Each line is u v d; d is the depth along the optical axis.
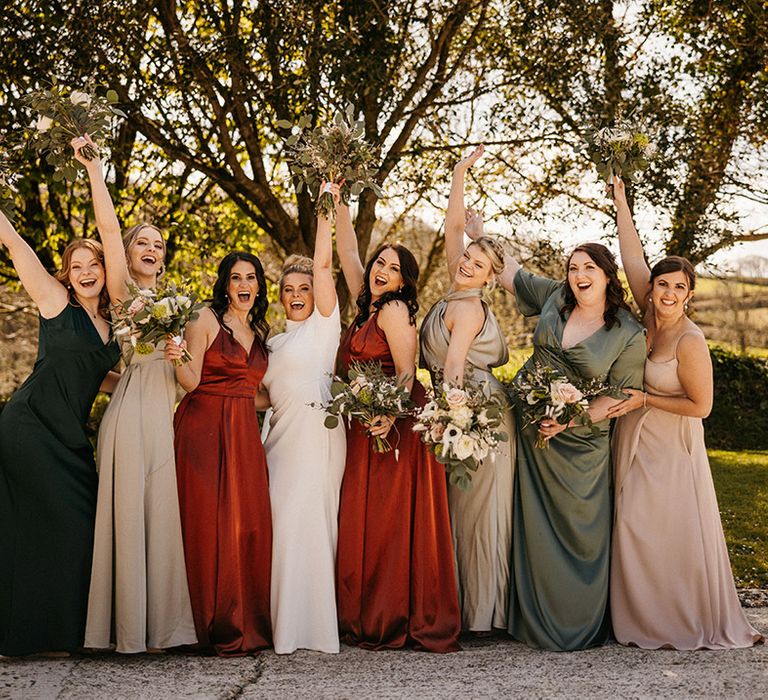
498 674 3.69
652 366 4.28
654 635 4.11
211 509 4.02
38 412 3.91
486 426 3.81
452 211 4.86
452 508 4.41
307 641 4.07
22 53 7.68
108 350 4.06
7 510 3.86
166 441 4.00
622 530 4.21
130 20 7.82
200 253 10.99
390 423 4.07
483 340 4.39
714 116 9.61
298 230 9.74
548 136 9.33
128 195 10.74
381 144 8.84
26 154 8.11
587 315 4.29
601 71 8.93
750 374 12.25
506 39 9.03
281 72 8.04
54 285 4.02
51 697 3.30
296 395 4.27
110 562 3.87
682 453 4.21
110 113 4.05
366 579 4.16
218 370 4.17
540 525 4.23
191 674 3.65
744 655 3.92
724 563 4.22
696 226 8.66
